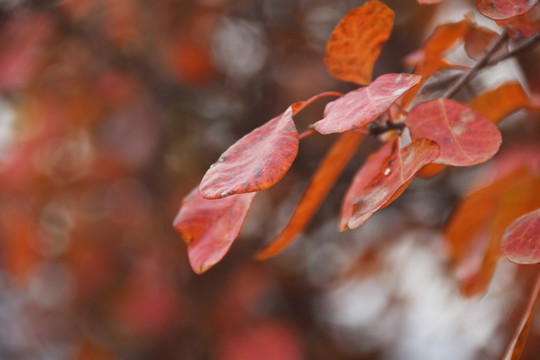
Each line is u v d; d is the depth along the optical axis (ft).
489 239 2.27
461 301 4.16
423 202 4.71
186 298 4.90
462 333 4.16
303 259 5.17
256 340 4.58
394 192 1.82
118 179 5.21
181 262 4.93
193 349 4.90
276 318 4.96
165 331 4.90
